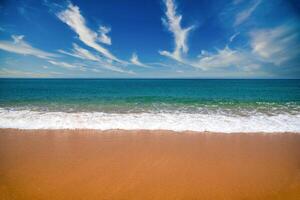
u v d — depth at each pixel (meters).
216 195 3.19
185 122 6.70
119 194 3.21
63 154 4.48
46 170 3.84
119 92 17.83
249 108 8.90
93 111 8.20
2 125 6.37
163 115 7.57
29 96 13.20
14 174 3.71
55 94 15.05
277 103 10.24
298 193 3.25
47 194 3.21
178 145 4.98
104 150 4.69
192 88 25.78
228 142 5.19
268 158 4.36
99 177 3.64
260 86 28.84
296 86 27.88
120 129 6.08
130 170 3.87
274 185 3.45
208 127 6.24
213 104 10.02
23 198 3.11
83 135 5.61
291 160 4.27
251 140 5.31
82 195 3.19
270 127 6.24
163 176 3.69
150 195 3.18
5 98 12.09
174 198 3.12
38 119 6.95
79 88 23.67
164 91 19.95
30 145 4.95
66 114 7.64
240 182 3.53
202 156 4.43
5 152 4.57
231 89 22.61
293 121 6.79
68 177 3.63
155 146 4.91
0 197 3.12
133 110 8.45
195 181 3.54
